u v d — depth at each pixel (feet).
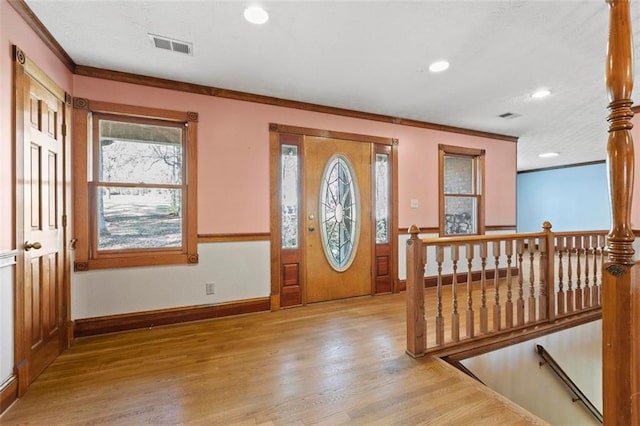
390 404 5.74
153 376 6.74
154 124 9.97
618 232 3.97
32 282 6.52
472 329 8.28
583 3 6.32
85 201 8.94
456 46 7.99
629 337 3.87
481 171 16.21
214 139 10.53
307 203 12.12
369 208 13.34
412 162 14.34
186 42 7.75
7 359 5.72
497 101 11.89
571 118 13.91
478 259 15.89
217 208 10.57
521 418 5.36
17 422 5.27
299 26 7.10
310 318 10.48
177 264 10.03
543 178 28.60
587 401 9.98
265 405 5.72
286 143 11.75
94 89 9.05
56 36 7.39
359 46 7.97
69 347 8.21
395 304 12.06
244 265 10.96
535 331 9.13
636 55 8.30
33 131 6.62
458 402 5.80
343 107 12.53
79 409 5.61
